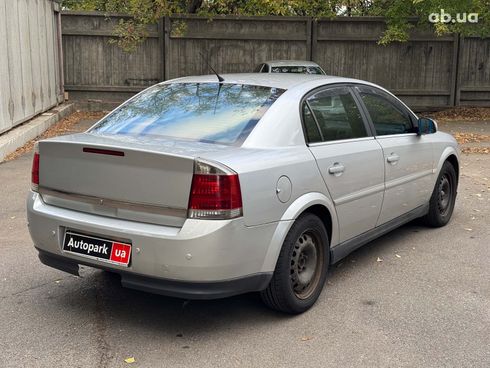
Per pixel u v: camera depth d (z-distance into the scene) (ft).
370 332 12.65
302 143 13.65
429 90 57.93
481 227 21.03
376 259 17.53
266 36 55.47
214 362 11.37
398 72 57.41
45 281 15.61
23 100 38.83
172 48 55.26
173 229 11.43
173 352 11.78
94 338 12.37
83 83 55.67
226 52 55.67
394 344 12.10
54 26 50.29
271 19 55.06
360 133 15.97
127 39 53.11
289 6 51.75
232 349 11.91
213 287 11.50
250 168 11.84
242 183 11.56
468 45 57.31
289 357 11.57
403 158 17.52
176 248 11.22
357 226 15.55
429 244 19.02
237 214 11.45
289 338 12.39
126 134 13.85
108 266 12.05
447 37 56.75
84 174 12.46
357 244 15.81
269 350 11.85
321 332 12.66
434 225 20.76
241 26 55.21
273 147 12.93
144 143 12.46
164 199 11.53
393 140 17.19
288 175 12.71
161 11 51.67
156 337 12.45
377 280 15.78
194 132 13.33
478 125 50.26
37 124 39.86
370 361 11.40
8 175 28.60
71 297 14.57
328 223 14.39
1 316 13.39
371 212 16.05
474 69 58.03
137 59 55.62
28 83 40.24
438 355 11.64
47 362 11.32
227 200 11.30
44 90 45.75
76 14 53.98
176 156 11.28
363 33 56.24
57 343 12.13
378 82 57.47
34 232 13.26
